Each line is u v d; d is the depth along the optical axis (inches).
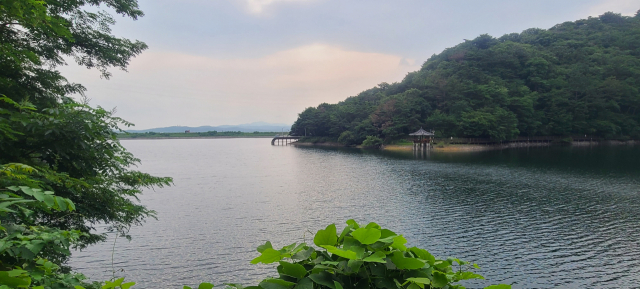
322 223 911.7
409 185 1464.1
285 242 766.5
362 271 85.4
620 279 586.9
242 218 956.6
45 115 245.0
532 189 1338.6
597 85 3631.9
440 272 88.0
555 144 3567.9
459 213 998.4
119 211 384.2
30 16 185.6
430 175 1729.8
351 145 3887.8
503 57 4168.3
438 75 3914.9
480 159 2423.7
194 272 612.4
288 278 85.4
